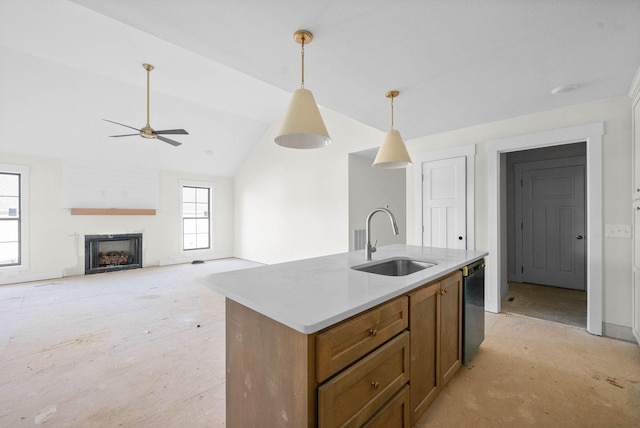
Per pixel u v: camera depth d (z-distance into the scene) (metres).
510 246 5.04
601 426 1.59
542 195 4.74
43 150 5.12
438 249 2.77
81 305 3.74
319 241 5.50
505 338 2.70
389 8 1.58
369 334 1.21
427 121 3.39
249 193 7.36
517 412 1.70
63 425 1.60
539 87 2.52
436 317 1.73
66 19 2.91
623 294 2.64
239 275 1.62
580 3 1.52
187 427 1.59
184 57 3.62
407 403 1.44
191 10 1.60
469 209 3.55
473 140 3.54
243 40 1.89
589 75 2.30
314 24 1.72
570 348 2.49
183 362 2.29
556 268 4.63
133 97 4.78
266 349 1.17
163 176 6.69
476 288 2.29
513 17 1.64
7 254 5.01
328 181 5.34
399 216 5.96
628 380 2.01
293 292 1.29
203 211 7.48
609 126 2.71
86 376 2.09
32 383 2.00
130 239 6.35
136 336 2.78
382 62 2.14
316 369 1.00
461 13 1.61
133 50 3.47
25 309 3.58
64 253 5.45
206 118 5.80
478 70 2.25
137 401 1.81
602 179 2.73
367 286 1.39
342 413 1.08
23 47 3.40
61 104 4.50
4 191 4.98
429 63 2.16
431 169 3.90
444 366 1.83
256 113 5.85
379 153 2.38
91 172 5.70
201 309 3.58
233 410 1.36
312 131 1.55
